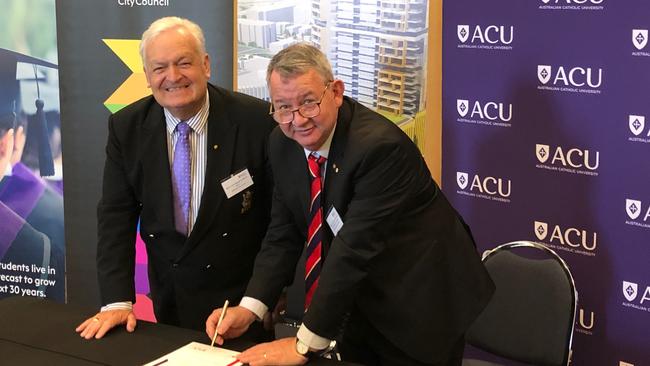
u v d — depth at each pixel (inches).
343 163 70.5
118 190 88.6
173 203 88.1
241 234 90.7
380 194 69.5
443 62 112.8
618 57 97.5
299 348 69.6
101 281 85.7
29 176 138.1
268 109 89.7
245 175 88.1
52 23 131.0
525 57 105.1
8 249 142.4
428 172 77.2
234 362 68.1
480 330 98.2
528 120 106.9
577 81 101.6
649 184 98.3
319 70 66.5
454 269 76.5
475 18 108.3
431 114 116.8
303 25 121.7
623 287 103.6
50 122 135.0
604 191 102.4
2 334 75.8
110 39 129.3
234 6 123.8
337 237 70.7
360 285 71.1
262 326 88.9
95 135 133.3
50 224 139.6
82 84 132.0
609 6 96.8
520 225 111.0
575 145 103.5
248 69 125.7
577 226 105.8
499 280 97.0
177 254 89.5
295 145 75.4
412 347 75.1
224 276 91.2
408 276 74.2
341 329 71.7
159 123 86.6
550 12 101.8
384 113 120.3
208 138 86.7
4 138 137.3
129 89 130.4
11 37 132.9
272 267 79.9
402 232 74.0
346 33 119.7
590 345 108.3
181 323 92.8
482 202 114.0
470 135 112.8
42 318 80.1
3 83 135.1
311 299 72.6
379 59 118.6
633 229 101.0
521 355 95.3
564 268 93.0
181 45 80.3
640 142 98.0
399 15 115.5
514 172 109.8
